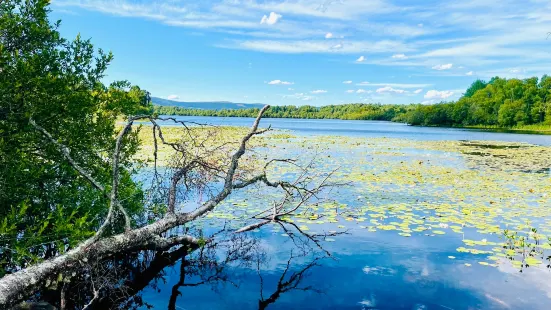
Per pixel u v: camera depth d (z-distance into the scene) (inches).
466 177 480.1
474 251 215.5
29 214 168.6
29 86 148.8
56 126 172.1
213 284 180.4
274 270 194.4
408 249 221.3
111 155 196.2
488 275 186.1
